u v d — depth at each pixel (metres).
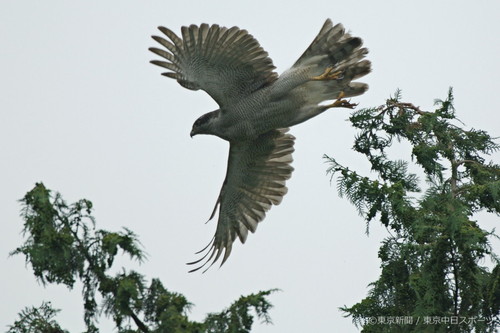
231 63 15.16
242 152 17.16
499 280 12.34
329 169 13.79
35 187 11.48
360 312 13.59
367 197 13.55
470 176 13.94
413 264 13.23
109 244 11.14
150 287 11.37
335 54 15.51
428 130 13.94
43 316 11.70
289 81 15.34
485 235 12.05
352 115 14.81
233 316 11.24
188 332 10.76
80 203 11.46
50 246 11.12
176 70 15.22
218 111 16.06
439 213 12.84
